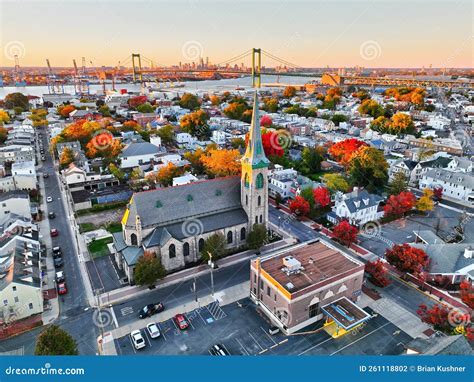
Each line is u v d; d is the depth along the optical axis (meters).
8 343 58.75
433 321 59.84
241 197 86.94
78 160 143.25
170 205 79.44
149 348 57.88
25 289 63.28
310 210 105.00
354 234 86.38
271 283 63.41
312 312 62.97
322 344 58.62
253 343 59.00
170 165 124.75
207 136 197.88
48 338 47.34
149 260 71.12
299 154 160.25
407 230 97.44
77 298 69.94
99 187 124.00
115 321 64.00
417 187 130.75
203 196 83.44
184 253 80.00
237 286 73.88
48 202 114.88
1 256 74.56
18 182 118.44
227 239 84.62
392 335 60.41
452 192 119.69
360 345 58.34
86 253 85.00
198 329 62.22
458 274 72.25
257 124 79.69
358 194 104.56
